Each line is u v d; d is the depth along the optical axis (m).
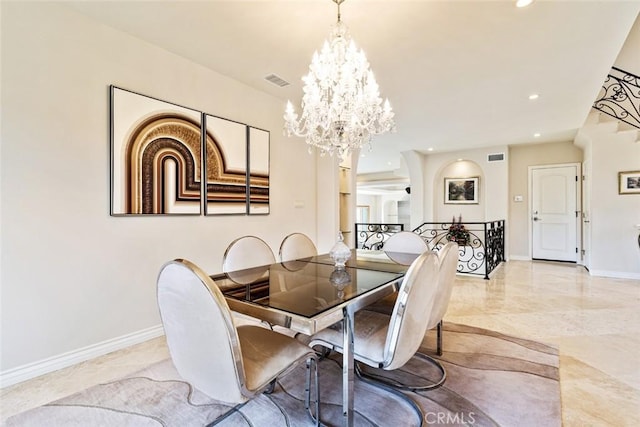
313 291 1.69
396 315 1.43
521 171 6.75
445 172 7.50
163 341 2.65
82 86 2.29
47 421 1.62
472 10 2.21
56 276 2.18
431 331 2.79
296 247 2.86
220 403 1.76
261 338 1.62
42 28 2.11
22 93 2.03
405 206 13.78
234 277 2.03
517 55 2.84
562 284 4.57
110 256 2.45
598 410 1.70
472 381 1.98
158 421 1.61
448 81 3.39
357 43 2.62
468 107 4.22
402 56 2.85
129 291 2.56
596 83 3.45
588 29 2.44
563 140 6.19
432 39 2.58
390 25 2.38
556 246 6.44
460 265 5.73
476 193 7.11
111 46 2.44
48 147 2.14
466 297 3.91
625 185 4.92
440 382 1.96
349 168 5.60
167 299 1.23
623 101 4.93
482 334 2.73
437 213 7.58
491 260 5.49
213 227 3.20
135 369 2.16
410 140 6.14
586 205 5.76
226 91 3.31
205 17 2.30
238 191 3.44
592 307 3.50
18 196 2.02
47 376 2.07
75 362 2.25
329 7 2.18
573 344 2.54
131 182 2.54
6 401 1.80
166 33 2.52
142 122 2.60
